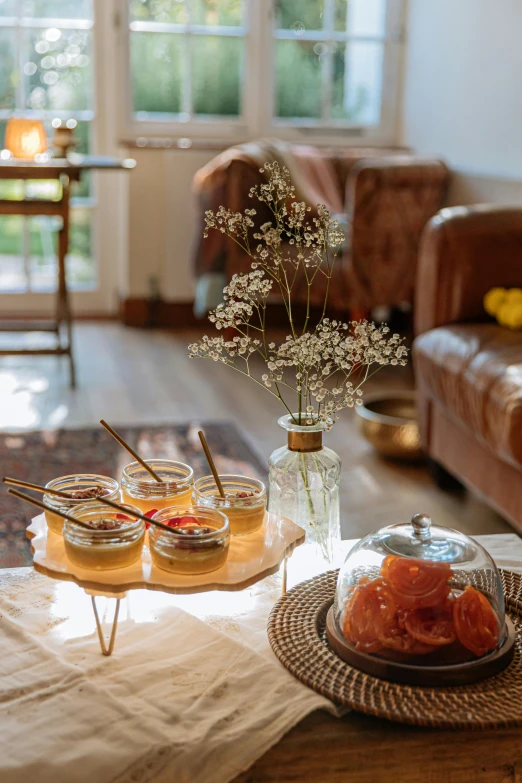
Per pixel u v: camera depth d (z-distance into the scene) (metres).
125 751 0.96
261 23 4.91
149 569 1.15
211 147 4.88
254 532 1.28
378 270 4.06
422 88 4.88
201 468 2.89
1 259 4.98
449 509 2.68
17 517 2.47
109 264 5.18
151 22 4.84
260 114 5.04
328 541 1.36
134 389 3.81
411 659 1.05
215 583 1.13
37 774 0.93
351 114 5.19
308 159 4.51
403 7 5.04
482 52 4.19
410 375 4.26
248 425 3.38
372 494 2.77
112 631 1.13
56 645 1.16
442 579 1.07
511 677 1.06
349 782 1.01
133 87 4.91
